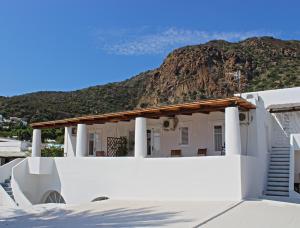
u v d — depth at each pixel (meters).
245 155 18.14
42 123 25.30
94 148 26.55
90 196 20.56
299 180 20.42
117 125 25.59
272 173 19.89
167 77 104.81
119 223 10.80
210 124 21.31
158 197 17.86
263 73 86.62
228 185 15.91
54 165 22.69
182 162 17.33
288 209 13.05
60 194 22.11
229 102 16.73
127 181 19.16
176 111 18.77
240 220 10.88
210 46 105.38
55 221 11.81
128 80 116.12
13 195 21.53
